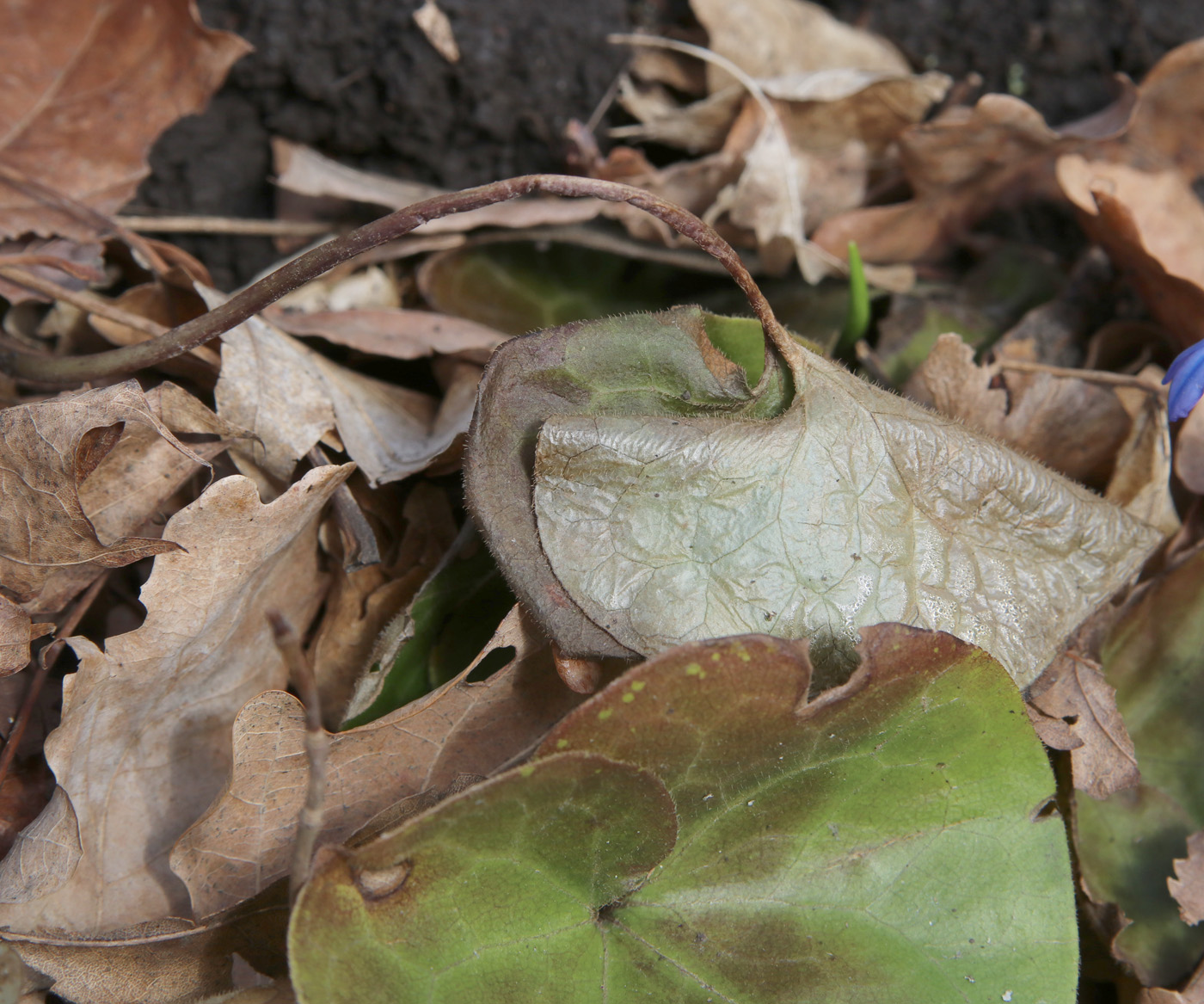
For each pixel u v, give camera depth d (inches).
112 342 10.2
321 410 9.5
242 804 8.7
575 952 8.4
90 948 8.5
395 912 8.2
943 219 11.2
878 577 8.7
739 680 8.2
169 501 9.5
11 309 10.2
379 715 9.2
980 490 8.9
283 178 10.9
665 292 11.0
